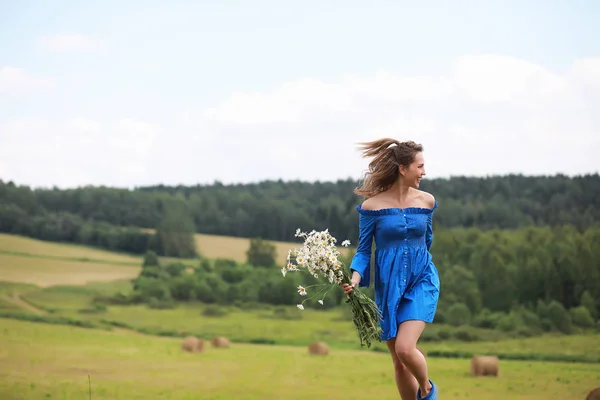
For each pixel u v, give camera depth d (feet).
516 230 294.66
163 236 350.02
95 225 360.28
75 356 103.14
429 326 220.43
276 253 333.01
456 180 386.73
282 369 99.71
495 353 163.43
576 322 220.02
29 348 111.45
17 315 198.80
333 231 368.89
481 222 335.67
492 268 244.01
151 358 108.99
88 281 300.20
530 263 241.55
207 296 285.64
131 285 298.35
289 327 239.09
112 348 123.03
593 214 324.39
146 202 372.99
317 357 124.26
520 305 237.04
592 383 88.17
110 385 70.33
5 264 308.19
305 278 286.25
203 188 437.58
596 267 237.25
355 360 119.14
